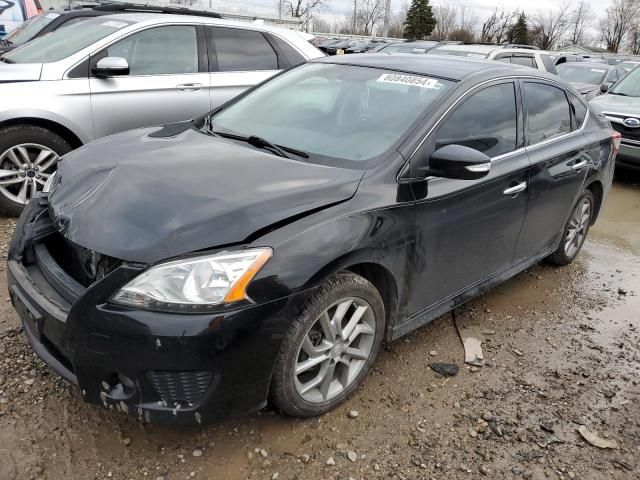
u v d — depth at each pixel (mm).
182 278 2098
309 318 2396
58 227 2467
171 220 2250
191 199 2365
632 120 7453
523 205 3617
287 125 3271
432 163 2746
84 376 2189
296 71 3863
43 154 4836
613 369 3367
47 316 2270
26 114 4641
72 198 2594
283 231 2291
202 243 2164
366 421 2729
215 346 2100
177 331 2057
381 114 3105
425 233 2861
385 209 2635
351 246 2441
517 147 3594
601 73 12211
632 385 3221
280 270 2221
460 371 3197
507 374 3217
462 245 3176
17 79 4691
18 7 11078
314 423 2680
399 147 2842
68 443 2443
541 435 2748
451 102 3090
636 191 7613
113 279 2131
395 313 2922
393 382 3043
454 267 3199
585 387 3162
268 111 3475
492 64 3682
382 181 2701
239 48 5805
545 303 4160
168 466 2369
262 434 2578
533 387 3119
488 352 3424
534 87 3881
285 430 2615
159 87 5281
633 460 2643
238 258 2160
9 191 4875
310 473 2398
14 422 2529
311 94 3480
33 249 2623
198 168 2668
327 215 2436
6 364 2896
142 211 2322
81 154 3070
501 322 3814
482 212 3230
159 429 2559
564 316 3982
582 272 4809
